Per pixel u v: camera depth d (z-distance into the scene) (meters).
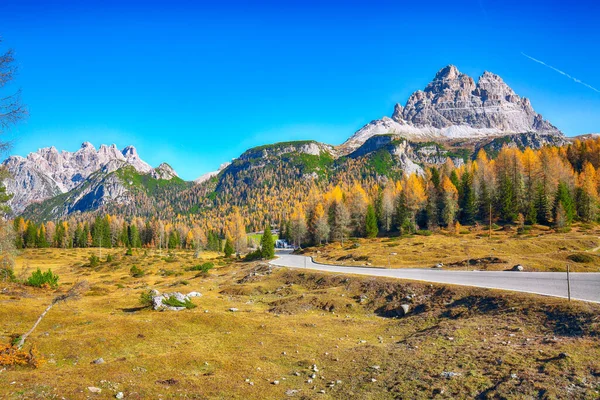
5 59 15.27
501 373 14.67
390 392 14.84
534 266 43.31
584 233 82.38
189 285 57.28
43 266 102.38
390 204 128.00
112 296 41.97
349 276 45.06
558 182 105.38
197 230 196.00
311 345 23.28
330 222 134.75
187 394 15.24
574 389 12.45
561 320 20.20
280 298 41.59
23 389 14.46
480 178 126.31
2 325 25.97
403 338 24.33
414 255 66.62
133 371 17.69
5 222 45.22
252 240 198.62
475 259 52.44
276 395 15.60
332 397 15.10
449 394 13.74
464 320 24.88
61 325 26.86
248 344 23.45
